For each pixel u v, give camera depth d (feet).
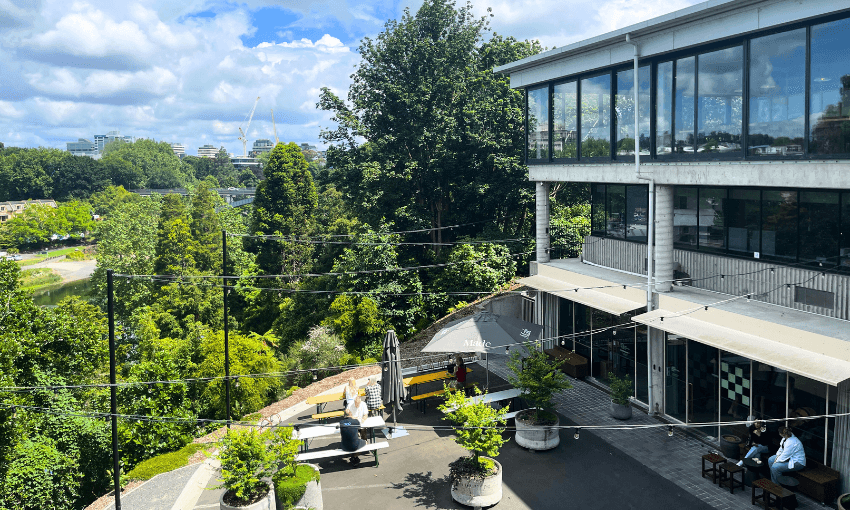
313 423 55.98
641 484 46.32
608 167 62.54
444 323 98.58
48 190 554.87
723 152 49.06
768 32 44.32
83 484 61.82
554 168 71.56
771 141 44.62
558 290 68.64
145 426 62.34
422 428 59.31
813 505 41.16
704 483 46.11
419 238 117.50
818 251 46.01
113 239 216.13
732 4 44.98
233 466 41.68
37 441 57.93
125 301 180.96
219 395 68.85
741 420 49.62
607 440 54.85
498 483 44.24
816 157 41.27
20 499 54.75
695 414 54.80
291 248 170.19
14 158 570.05
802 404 43.88
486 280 103.35
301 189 185.16
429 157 110.42
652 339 59.16
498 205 114.01
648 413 60.08
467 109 106.01
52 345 69.67
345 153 120.98
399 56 114.62
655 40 53.88
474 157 108.37
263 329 161.27
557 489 46.11
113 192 537.24
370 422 53.16
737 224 53.42
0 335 59.88
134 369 67.41
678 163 53.47
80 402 69.97
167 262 187.52
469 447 44.04
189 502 47.52
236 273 176.86
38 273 357.61
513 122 106.22
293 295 148.77
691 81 51.96
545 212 77.10
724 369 51.21
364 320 100.07
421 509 44.11
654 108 56.18
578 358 72.43
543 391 53.47
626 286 60.95
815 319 44.37
